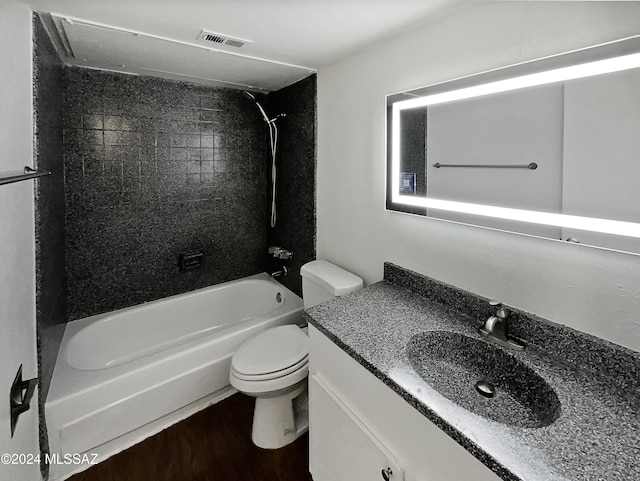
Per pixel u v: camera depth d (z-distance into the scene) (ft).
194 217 8.47
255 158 9.25
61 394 4.95
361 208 6.12
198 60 6.24
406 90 4.92
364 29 4.74
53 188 5.54
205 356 6.31
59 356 5.91
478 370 3.72
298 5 4.10
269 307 8.91
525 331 3.66
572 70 3.11
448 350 3.92
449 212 4.47
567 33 3.15
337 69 6.42
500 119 3.78
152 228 7.89
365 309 4.54
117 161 7.28
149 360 5.79
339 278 6.16
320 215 7.41
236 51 5.74
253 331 6.91
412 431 3.01
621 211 2.91
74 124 6.72
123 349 7.49
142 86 7.38
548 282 3.50
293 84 7.86
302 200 7.93
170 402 5.98
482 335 3.83
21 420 3.62
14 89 3.58
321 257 7.52
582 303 3.24
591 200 3.10
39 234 4.47
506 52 3.65
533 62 3.39
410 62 4.85
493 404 3.31
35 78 4.33
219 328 8.82
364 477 3.67
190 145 8.17
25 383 3.08
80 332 6.72
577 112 3.12
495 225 3.93
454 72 4.23
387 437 3.33
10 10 3.58
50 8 4.18
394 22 4.50
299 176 7.98
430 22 4.48
